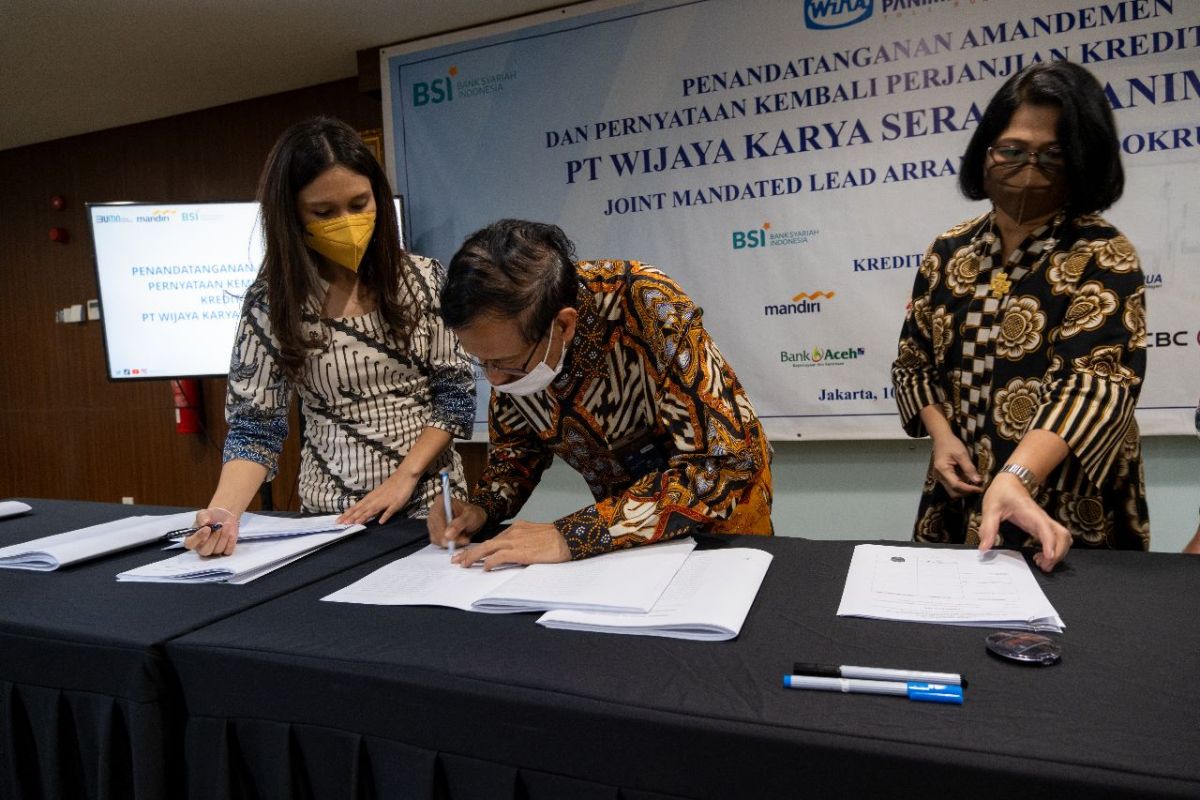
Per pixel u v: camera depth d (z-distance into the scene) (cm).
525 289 92
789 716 65
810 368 265
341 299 146
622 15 273
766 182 262
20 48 292
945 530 139
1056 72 112
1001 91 118
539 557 106
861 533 273
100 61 308
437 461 157
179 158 378
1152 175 223
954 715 64
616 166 280
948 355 135
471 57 293
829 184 255
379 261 141
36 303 422
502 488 133
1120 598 89
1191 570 97
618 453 119
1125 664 72
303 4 268
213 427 388
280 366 140
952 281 134
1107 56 224
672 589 94
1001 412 124
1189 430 226
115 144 391
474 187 299
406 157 307
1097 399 107
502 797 73
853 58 248
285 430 146
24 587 111
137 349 295
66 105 357
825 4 249
